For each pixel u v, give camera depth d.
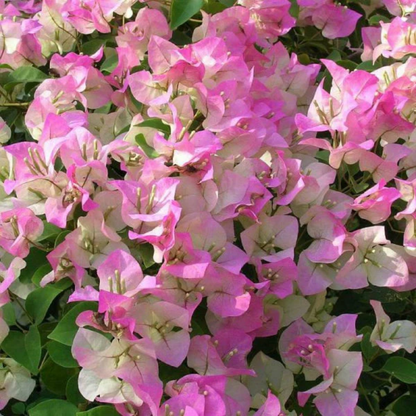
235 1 0.72
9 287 0.56
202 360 0.52
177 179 0.55
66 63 0.65
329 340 0.54
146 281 0.50
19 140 0.67
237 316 0.55
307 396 0.52
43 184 0.55
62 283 0.55
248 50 0.69
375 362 0.58
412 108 0.65
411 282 0.59
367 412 0.58
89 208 0.53
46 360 0.54
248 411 0.54
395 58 0.69
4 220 0.55
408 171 0.64
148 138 0.60
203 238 0.55
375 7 0.81
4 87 0.65
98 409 0.50
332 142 0.66
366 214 0.59
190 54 0.60
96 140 0.55
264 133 0.61
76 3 0.66
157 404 0.48
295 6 0.75
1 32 0.66
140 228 0.54
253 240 0.58
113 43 0.70
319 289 0.57
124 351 0.50
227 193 0.57
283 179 0.59
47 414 0.51
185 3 0.66
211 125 0.60
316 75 0.71
